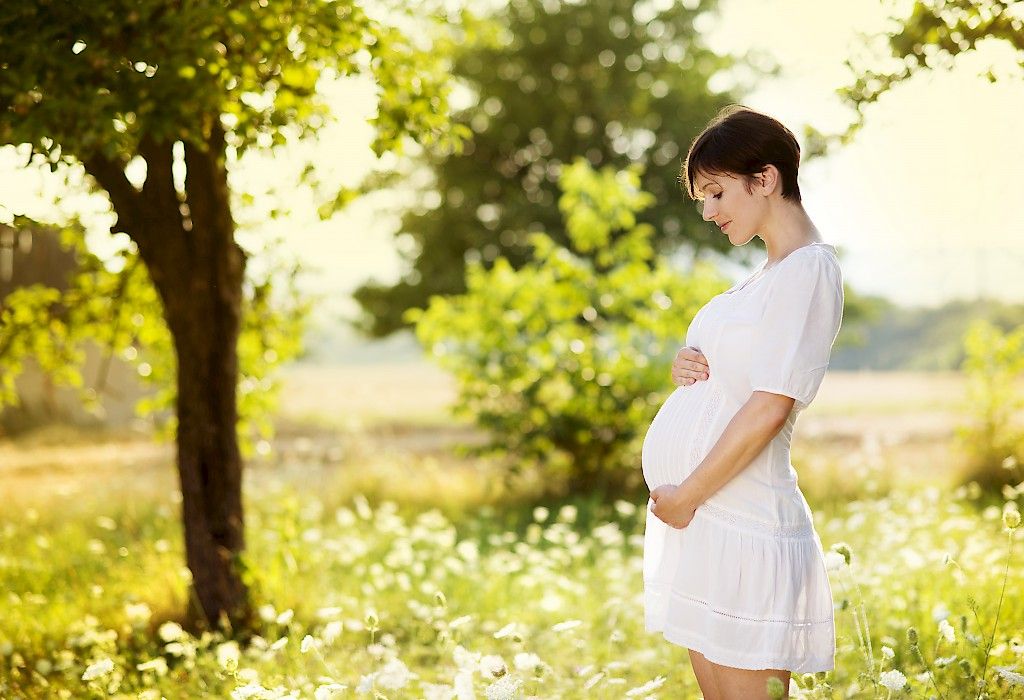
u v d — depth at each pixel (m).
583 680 4.01
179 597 5.55
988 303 27.83
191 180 5.02
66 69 3.70
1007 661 3.70
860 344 29.48
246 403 7.17
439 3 5.66
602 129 22.69
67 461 13.96
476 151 22.81
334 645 4.92
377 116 4.89
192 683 4.32
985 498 8.63
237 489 5.38
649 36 22.70
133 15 3.83
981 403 9.91
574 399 10.27
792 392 2.40
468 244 22.45
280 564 5.76
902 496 8.04
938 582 4.95
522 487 10.56
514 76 22.42
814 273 2.43
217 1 3.92
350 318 23.20
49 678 4.59
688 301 10.46
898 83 3.62
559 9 22.39
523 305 10.58
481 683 4.02
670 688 4.09
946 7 3.49
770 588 2.47
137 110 3.82
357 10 4.36
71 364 6.74
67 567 6.64
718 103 21.94
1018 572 4.95
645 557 2.94
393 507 8.59
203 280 5.16
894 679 2.95
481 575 6.20
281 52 4.17
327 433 19.25
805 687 2.81
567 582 5.35
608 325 11.00
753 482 2.51
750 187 2.54
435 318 10.77
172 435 7.72
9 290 13.18
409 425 21.02
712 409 2.62
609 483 10.56
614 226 11.09
